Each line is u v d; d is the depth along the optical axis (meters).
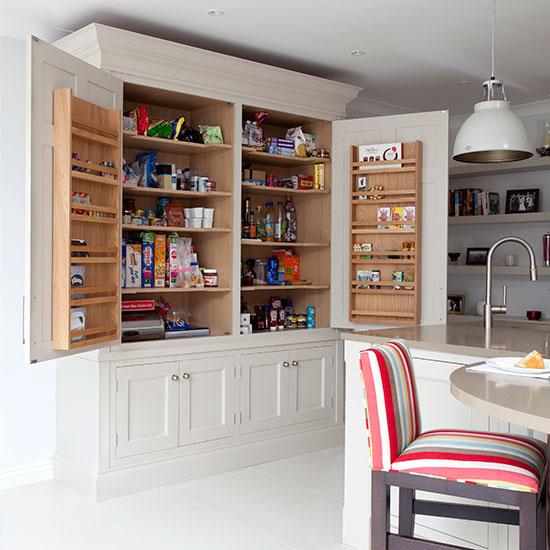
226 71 3.90
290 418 4.35
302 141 4.52
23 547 2.88
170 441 3.76
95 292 3.17
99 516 3.25
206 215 4.04
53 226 2.97
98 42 3.37
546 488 1.93
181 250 4.00
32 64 2.80
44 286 2.92
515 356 2.42
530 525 1.75
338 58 4.20
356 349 2.96
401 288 4.21
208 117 4.18
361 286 4.40
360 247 4.35
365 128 4.36
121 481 3.54
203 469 3.88
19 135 3.73
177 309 4.34
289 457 4.31
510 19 3.52
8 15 3.44
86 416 3.56
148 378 3.66
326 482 3.79
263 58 4.20
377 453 1.94
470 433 2.06
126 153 4.02
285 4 3.31
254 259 4.57
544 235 5.24
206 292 4.24
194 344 3.86
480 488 1.81
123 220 3.65
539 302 5.46
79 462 3.63
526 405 1.59
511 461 1.83
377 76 4.61
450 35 3.78
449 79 4.69
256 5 3.32
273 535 3.04
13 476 3.72
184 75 3.76
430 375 2.74
